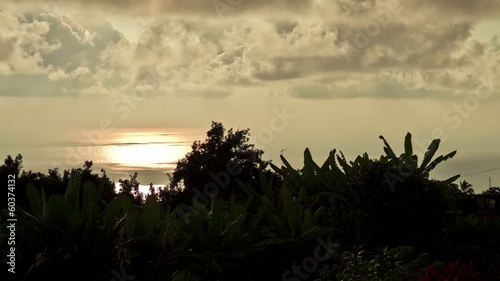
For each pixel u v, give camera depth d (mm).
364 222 12250
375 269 10141
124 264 9641
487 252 12203
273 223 12312
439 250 12289
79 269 9883
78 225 10047
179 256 10500
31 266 9477
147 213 10320
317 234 11898
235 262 11398
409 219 12227
